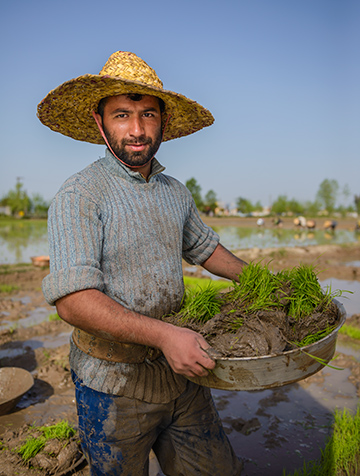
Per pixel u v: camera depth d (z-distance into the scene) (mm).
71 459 3139
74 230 1706
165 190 2125
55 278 1627
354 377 4637
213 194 71938
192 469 2174
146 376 1917
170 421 2105
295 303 1898
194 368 1608
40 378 4688
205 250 2408
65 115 2123
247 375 1574
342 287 9672
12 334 6160
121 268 1847
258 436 3617
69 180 1844
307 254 15438
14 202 62188
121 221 1843
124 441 1912
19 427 3717
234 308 1876
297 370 1615
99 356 1851
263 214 67625
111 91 1829
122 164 1921
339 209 68625
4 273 11117
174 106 2129
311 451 3400
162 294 1945
